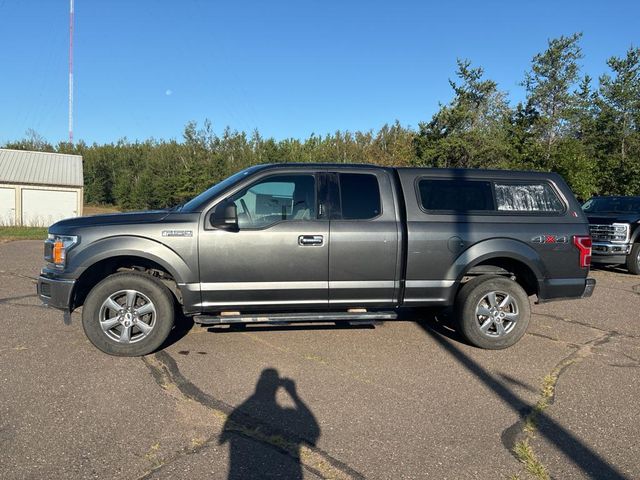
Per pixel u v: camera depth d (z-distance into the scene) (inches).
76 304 197.9
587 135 1194.0
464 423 144.9
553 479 117.3
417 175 213.2
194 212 194.7
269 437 133.6
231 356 196.4
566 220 218.7
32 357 188.9
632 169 875.4
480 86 1006.4
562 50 1198.3
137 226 189.8
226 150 2082.9
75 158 1517.0
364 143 2025.1
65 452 123.5
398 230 203.5
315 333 229.8
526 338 233.3
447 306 211.8
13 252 523.5
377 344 216.7
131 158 2672.2
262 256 193.9
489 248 208.5
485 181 218.1
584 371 190.7
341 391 165.6
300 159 1910.7
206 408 150.2
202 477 114.1
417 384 173.6
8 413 143.3
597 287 381.4
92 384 165.2
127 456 122.4
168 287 201.5
